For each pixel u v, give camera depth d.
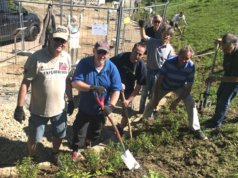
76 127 3.16
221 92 3.73
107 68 2.97
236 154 3.39
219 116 3.76
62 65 2.83
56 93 2.86
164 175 3.10
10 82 5.07
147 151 3.42
